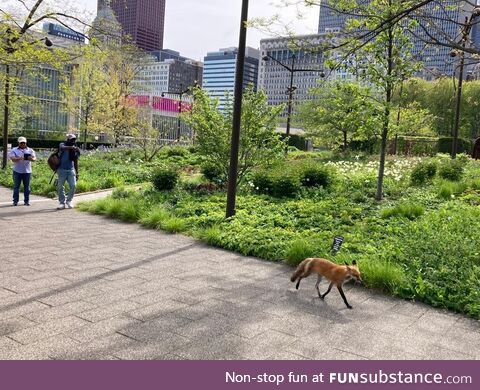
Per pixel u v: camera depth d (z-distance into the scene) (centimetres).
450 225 862
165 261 717
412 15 634
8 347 397
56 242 824
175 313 494
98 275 627
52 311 485
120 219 1079
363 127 1208
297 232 866
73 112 3422
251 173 1517
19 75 2006
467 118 3412
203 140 1376
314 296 574
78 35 1641
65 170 1220
